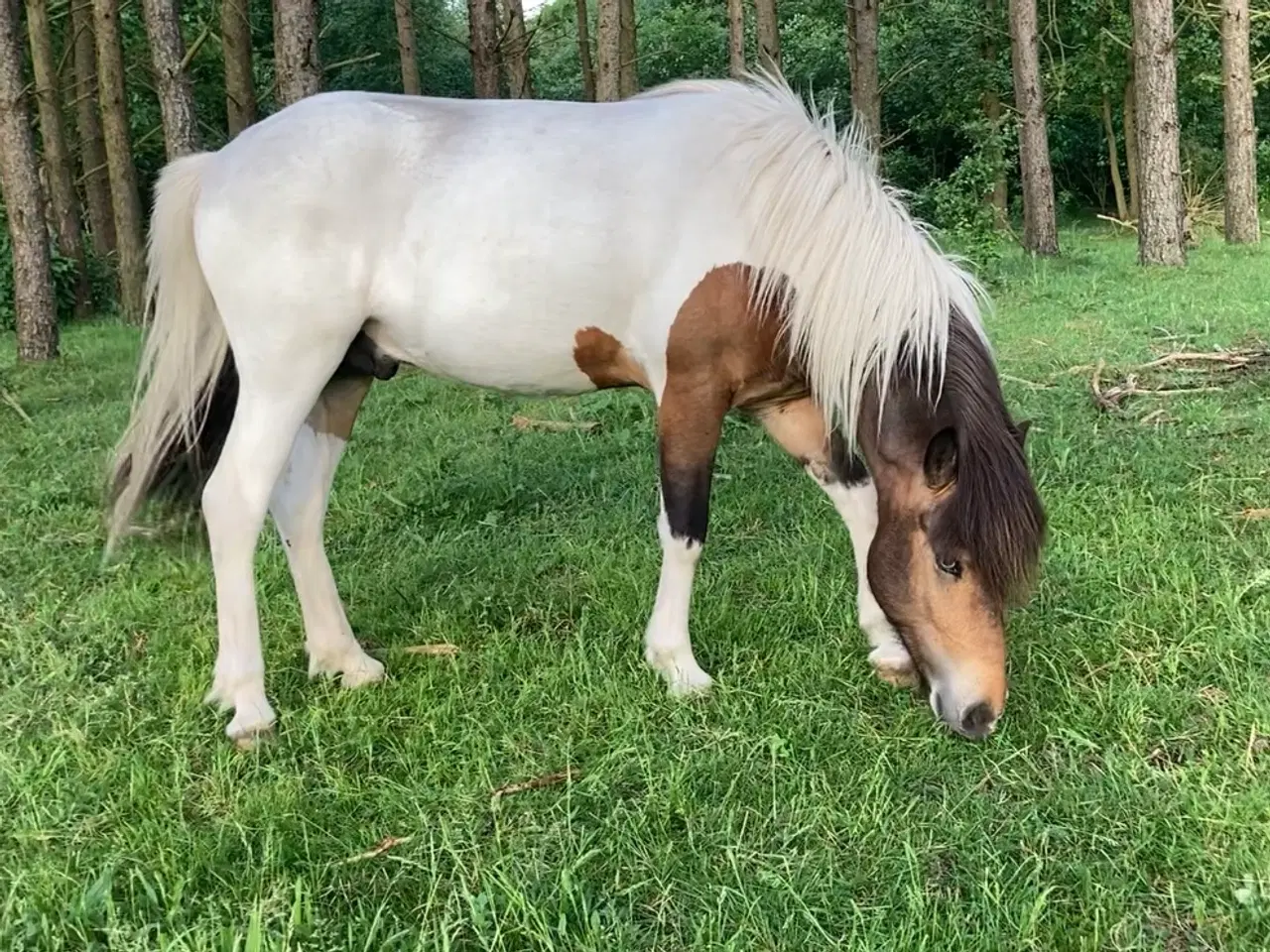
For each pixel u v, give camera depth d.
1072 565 3.54
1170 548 3.60
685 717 2.84
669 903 2.17
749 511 4.41
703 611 3.46
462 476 4.98
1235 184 14.14
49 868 2.27
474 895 2.17
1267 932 1.99
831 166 2.82
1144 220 11.35
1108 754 2.53
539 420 5.96
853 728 2.77
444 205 2.91
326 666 3.19
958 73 18.19
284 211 2.85
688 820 2.40
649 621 3.18
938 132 20.44
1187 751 2.58
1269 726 2.57
